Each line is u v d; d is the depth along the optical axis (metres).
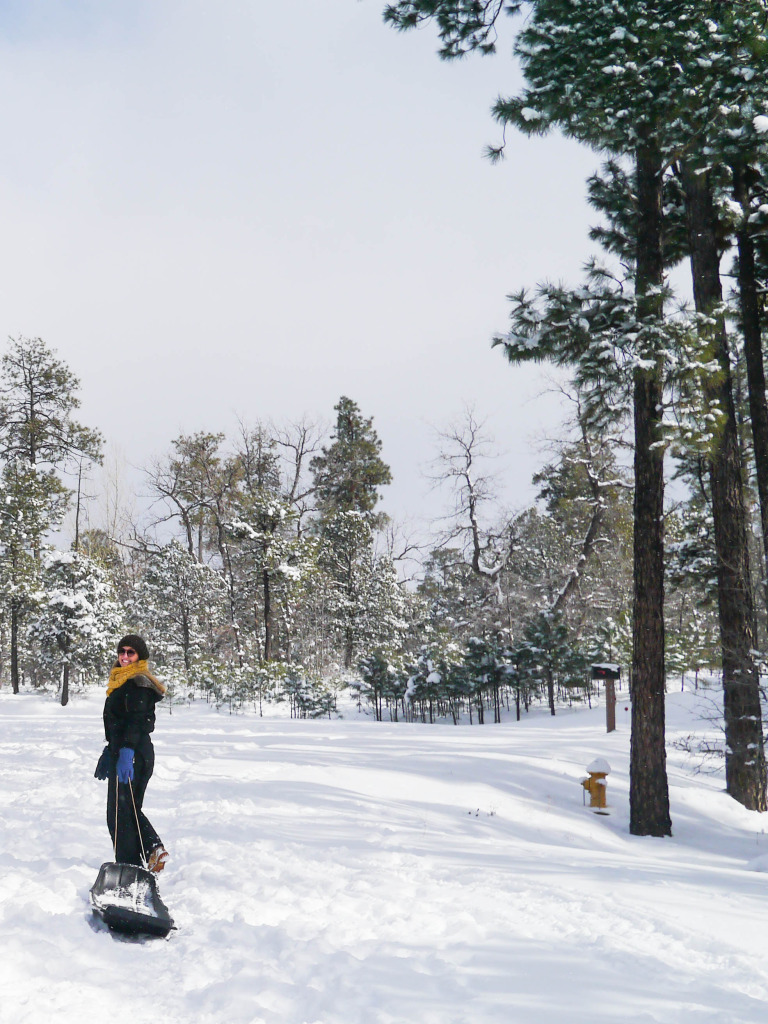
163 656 43.16
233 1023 3.31
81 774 11.23
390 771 13.16
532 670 31.67
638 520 13.03
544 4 11.82
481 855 7.40
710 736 19.94
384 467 63.31
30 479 40.06
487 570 40.00
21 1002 3.37
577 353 12.85
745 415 20.23
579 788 14.02
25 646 40.44
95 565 33.59
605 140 12.79
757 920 5.34
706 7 11.50
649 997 3.64
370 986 3.69
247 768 12.75
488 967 3.98
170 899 5.26
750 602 15.88
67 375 48.59
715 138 12.89
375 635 48.41
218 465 57.31
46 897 4.87
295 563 39.44
